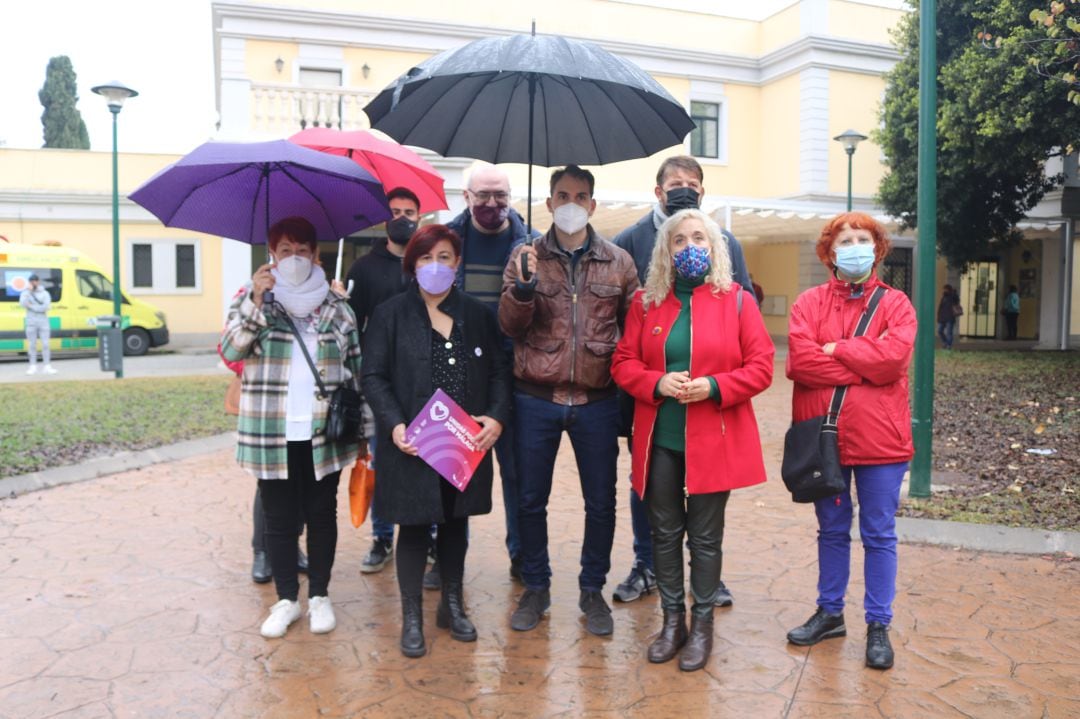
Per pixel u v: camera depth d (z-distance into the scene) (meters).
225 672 3.37
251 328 3.55
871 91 21.64
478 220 4.15
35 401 10.12
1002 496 5.83
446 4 19.56
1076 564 4.62
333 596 4.24
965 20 13.89
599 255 3.73
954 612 3.96
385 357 3.60
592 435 3.74
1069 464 6.74
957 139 13.81
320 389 3.64
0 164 21.94
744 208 17.02
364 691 3.21
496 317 3.83
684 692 3.20
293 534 3.79
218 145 3.53
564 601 4.16
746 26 22.62
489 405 3.67
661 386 3.36
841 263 3.48
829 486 3.38
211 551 4.89
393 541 4.80
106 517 5.59
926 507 5.58
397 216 4.34
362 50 18.88
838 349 3.40
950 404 10.04
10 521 5.47
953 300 21.52
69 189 22.39
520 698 3.16
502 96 3.72
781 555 4.83
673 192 3.84
